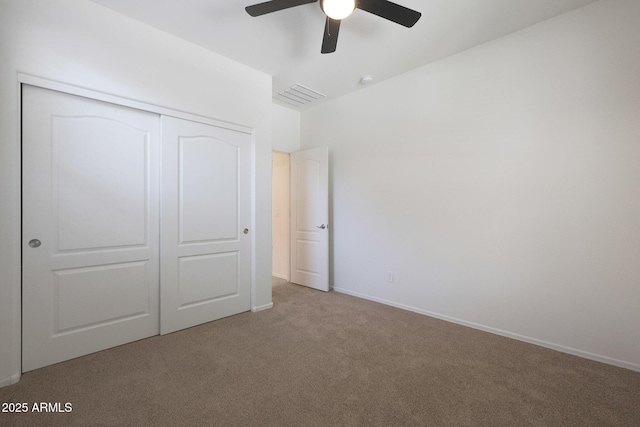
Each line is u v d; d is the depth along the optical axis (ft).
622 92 6.46
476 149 8.61
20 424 4.60
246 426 4.65
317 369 6.33
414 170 10.05
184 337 7.91
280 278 15.19
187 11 7.06
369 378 6.00
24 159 6.00
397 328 8.63
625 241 6.44
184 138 8.35
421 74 9.84
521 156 7.80
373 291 11.32
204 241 8.86
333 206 12.82
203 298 8.86
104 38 6.87
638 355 6.31
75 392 5.44
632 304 6.37
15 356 5.77
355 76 10.54
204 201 8.81
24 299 6.03
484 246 8.48
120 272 7.37
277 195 15.55
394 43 8.41
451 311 9.17
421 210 9.88
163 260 8.01
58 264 6.44
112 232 7.21
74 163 6.63
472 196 8.70
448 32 7.88
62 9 6.31
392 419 4.82
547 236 7.41
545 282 7.45
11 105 5.69
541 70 7.48
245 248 9.88
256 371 6.23
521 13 7.13
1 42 5.61
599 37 6.71
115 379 5.88
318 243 12.90
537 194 7.55
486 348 7.36
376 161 11.18
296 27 7.71
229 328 8.54
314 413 4.95
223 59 9.09
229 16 7.25
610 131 6.59
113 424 4.66
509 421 4.80
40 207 6.20
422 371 6.28
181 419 4.78
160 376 6.01
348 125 12.16
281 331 8.36
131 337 7.56
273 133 13.21
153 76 7.66
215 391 5.53
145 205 7.77
